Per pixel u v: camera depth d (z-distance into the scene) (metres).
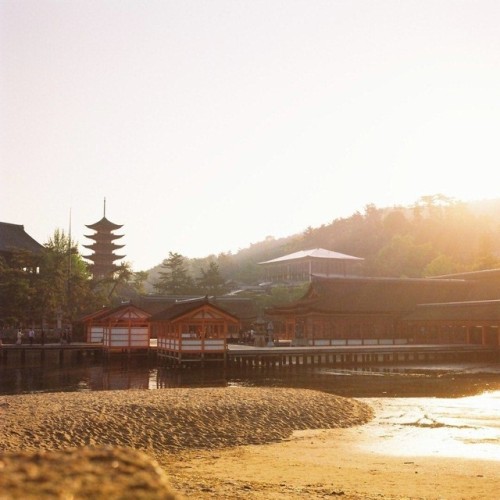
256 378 52.94
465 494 16.02
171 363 62.62
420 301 85.62
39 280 89.00
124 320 71.44
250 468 19.73
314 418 28.50
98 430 24.31
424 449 23.09
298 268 145.62
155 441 23.66
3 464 3.67
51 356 74.06
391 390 43.44
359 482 17.52
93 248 131.50
